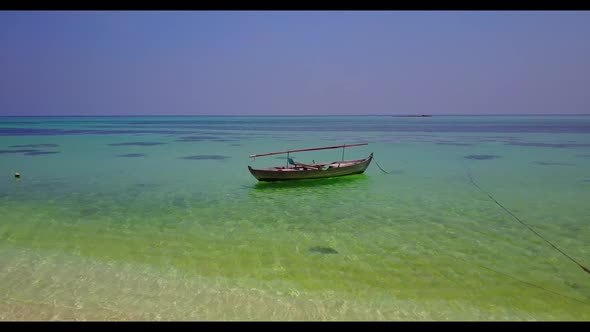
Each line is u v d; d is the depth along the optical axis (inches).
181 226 518.3
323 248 438.6
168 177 912.3
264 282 349.1
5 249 421.7
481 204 648.4
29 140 2018.9
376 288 340.2
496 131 3061.0
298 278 358.6
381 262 397.4
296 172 814.5
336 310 301.3
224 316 289.6
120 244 444.8
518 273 374.3
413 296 326.6
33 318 279.4
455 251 430.0
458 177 922.1
